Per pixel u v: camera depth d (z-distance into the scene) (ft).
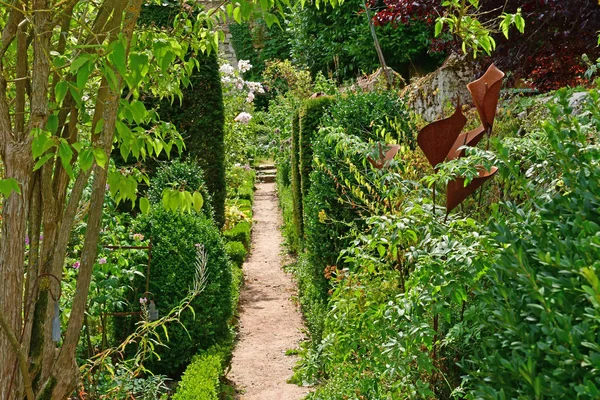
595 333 5.64
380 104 21.71
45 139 7.15
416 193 12.84
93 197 7.77
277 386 19.81
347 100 22.61
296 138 35.63
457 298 9.05
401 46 51.29
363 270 13.23
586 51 23.02
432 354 10.78
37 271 7.97
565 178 7.38
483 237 8.58
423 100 29.37
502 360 6.04
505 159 8.42
